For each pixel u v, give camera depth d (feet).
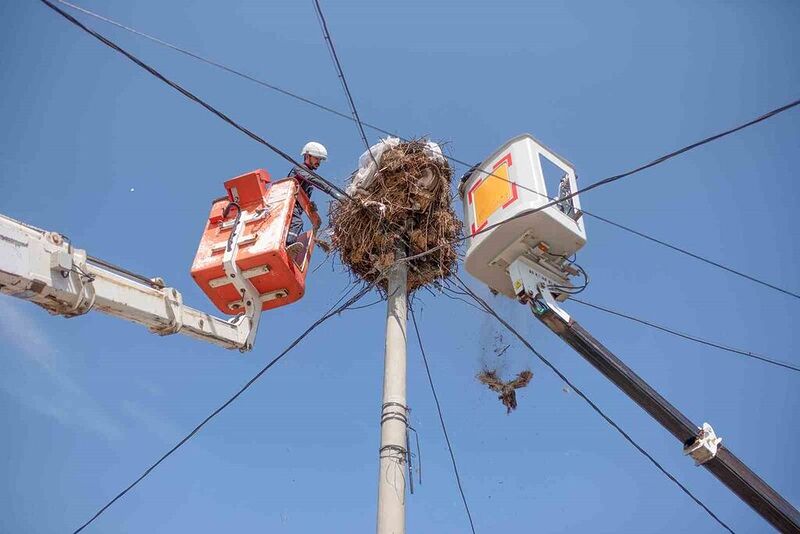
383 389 31.42
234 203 33.81
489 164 38.06
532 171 35.96
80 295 25.64
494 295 38.50
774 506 31.12
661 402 31.71
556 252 35.65
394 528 27.50
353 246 36.58
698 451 31.32
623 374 31.96
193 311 29.58
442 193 37.55
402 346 32.71
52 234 25.52
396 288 34.68
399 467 28.99
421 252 36.86
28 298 24.94
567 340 33.37
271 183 34.86
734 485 31.63
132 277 28.17
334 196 37.81
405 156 37.42
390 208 36.24
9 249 24.08
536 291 34.37
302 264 34.27
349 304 36.42
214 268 31.81
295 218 35.37
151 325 28.30
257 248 31.78
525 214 34.53
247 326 31.50
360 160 38.37
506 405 37.09
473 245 35.99
